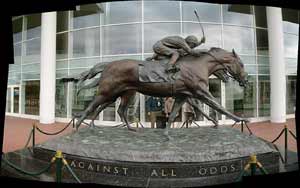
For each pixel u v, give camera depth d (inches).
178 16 480.7
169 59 210.2
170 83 202.1
